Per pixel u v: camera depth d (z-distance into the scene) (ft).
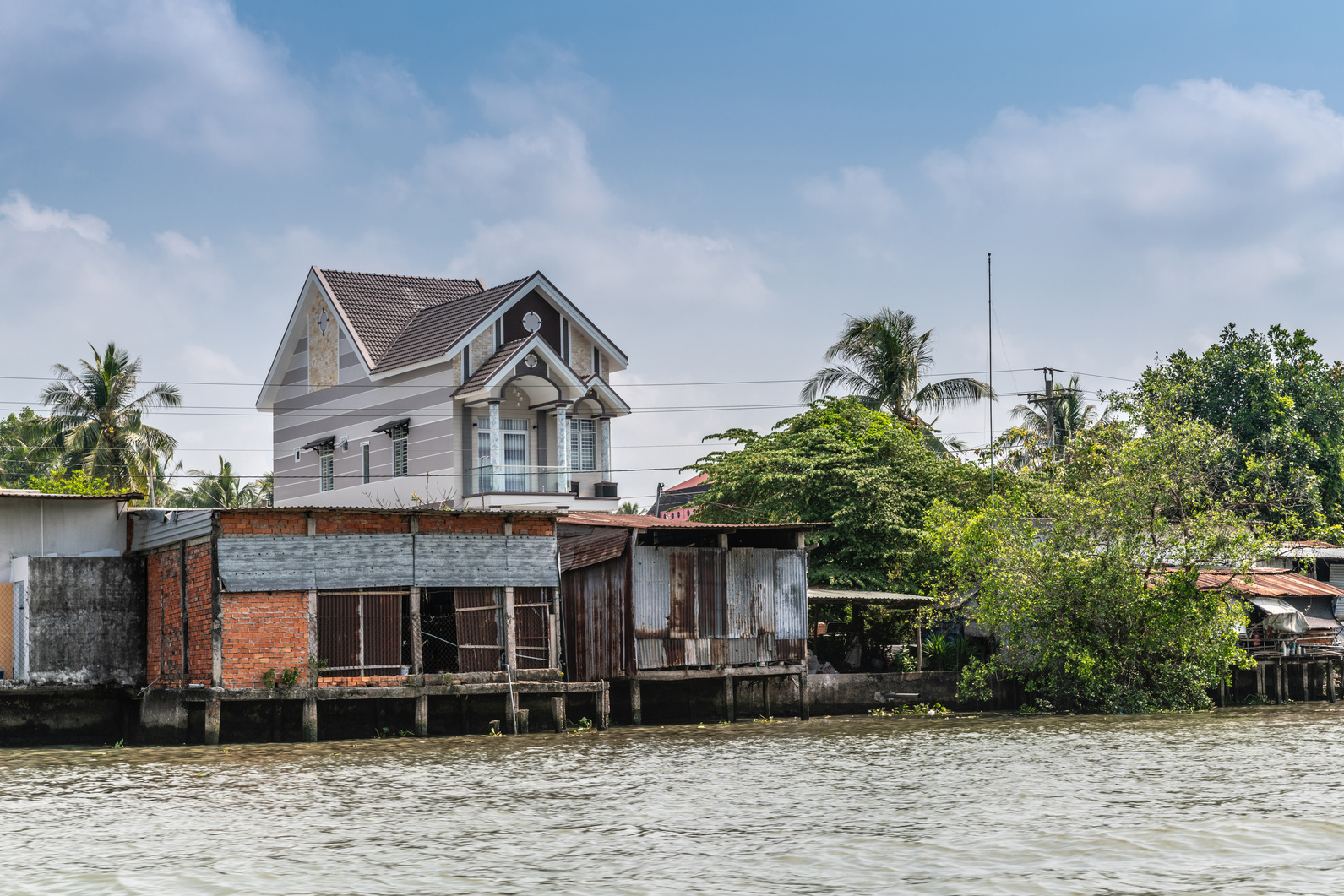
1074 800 59.31
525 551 93.97
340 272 157.58
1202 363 177.47
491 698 92.17
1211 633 111.34
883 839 49.67
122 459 184.85
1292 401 165.89
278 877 43.98
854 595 115.44
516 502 133.90
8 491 92.84
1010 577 109.81
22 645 90.58
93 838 51.19
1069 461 142.82
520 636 93.25
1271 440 165.68
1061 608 110.93
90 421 184.34
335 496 153.99
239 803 59.67
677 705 103.24
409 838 50.78
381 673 87.61
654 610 99.66
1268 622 128.77
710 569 102.94
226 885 42.98
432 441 138.51
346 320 151.02
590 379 142.00
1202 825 52.24
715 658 102.12
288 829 52.80
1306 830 51.08
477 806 58.59
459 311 143.95
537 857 46.91
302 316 161.48
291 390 164.35
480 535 92.22
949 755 78.38
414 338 146.30
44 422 193.57
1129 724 101.09
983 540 112.78
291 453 163.02
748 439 147.43
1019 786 63.93
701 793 62.34
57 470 185.06
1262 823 52.60
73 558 92.32
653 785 65.36
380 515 88.28
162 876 44.37
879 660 124.88
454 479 135.54
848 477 133.69
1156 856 46.26
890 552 131.64
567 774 69.82
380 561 88.02
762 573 105.50
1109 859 45.88
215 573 82.89
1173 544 110.52
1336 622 141.08
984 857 46.24
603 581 101.45
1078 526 111.75
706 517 144.46
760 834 51.01
